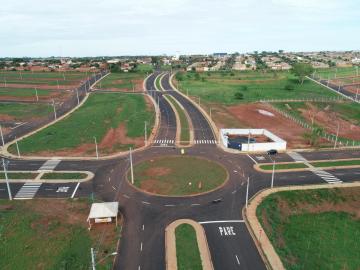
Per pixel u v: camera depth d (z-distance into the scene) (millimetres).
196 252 47812
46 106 160125
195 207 61000
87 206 61562
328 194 66438
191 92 191375
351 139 106375
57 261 45938
